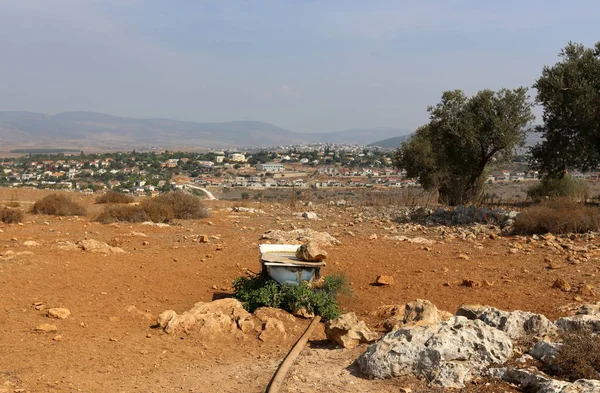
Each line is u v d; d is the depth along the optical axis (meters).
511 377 6.18
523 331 7.31
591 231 16.67
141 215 19.86
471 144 29.06
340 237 17.16
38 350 7.23
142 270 11.88
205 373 6.88
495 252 14.46
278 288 9.93
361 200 30.20
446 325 6.93
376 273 12.32
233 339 8.28
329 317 9.46
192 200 21.78
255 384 6.48
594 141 24.03
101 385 6.36
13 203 23.31
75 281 10.50
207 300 10.40
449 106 29.88
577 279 11.36
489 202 26.89
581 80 23.55
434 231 18.50
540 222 17.27
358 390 6.18
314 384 6.38
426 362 6.44
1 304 8.87
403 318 8.52
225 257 13.64
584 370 5.98
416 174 31.36
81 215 21.73
